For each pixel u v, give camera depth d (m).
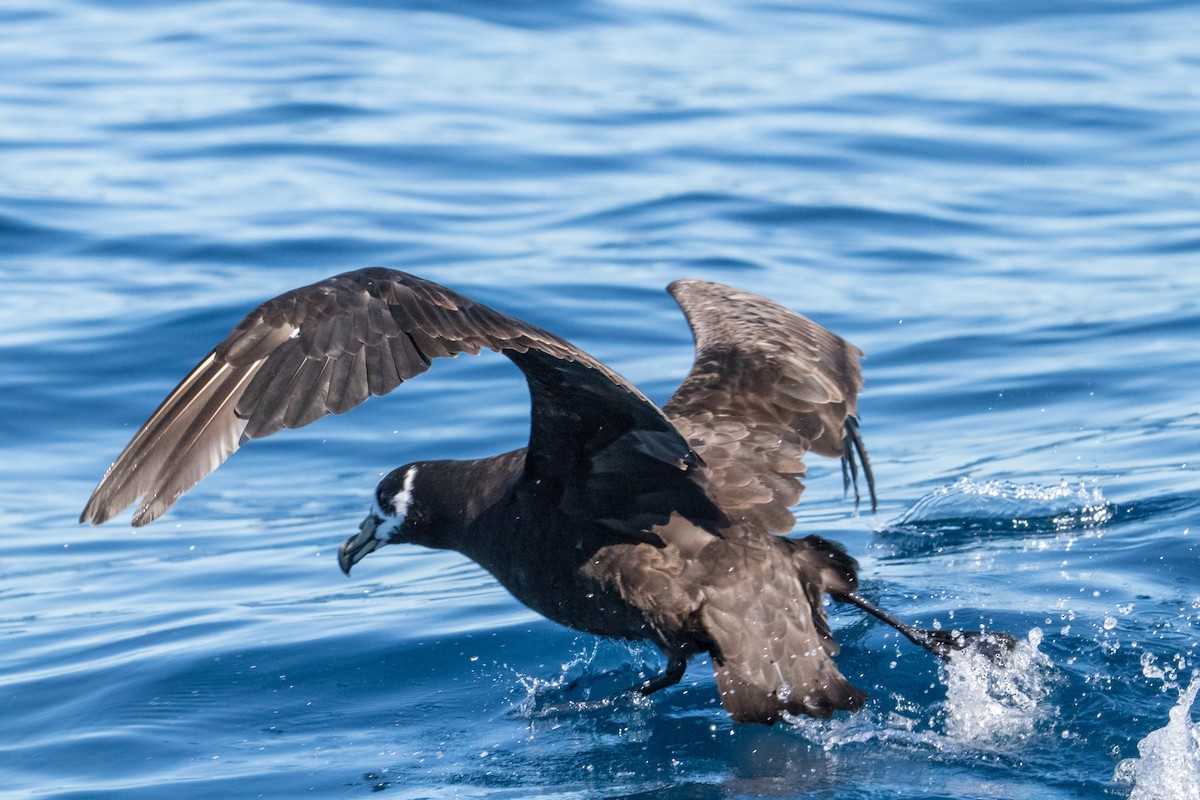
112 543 14.33
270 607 12.43
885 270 19.97
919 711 9.60
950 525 13.05
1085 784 8.48
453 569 13.41
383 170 23.17
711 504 9.30
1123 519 12.70
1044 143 25.30
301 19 32.19
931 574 11.85
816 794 8.49
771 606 9.16
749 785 8.70
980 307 18.67
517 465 9.81
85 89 27.08
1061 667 9.77
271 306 7.04
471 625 11.57
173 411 6.79
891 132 25.55
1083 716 9.20
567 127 25.53
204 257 19.61
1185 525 12.25
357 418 16.52
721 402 10.12
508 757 9.32
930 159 24.48
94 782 9.21
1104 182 23.50
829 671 9.10
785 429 10.00
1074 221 21.83
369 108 26.19
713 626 9.14
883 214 21.80
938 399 16.41
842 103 27.19
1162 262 20.05
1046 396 16.23
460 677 10.66
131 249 19.91
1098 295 18.98
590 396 8.41
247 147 24.06
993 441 15.23
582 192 22.44
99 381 16.64
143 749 9.65
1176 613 10.58
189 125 25.09
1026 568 11.80
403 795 8.80
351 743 9.66
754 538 9.31
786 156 24.25
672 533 9.24
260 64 28.73
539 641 11.17
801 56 30.70
